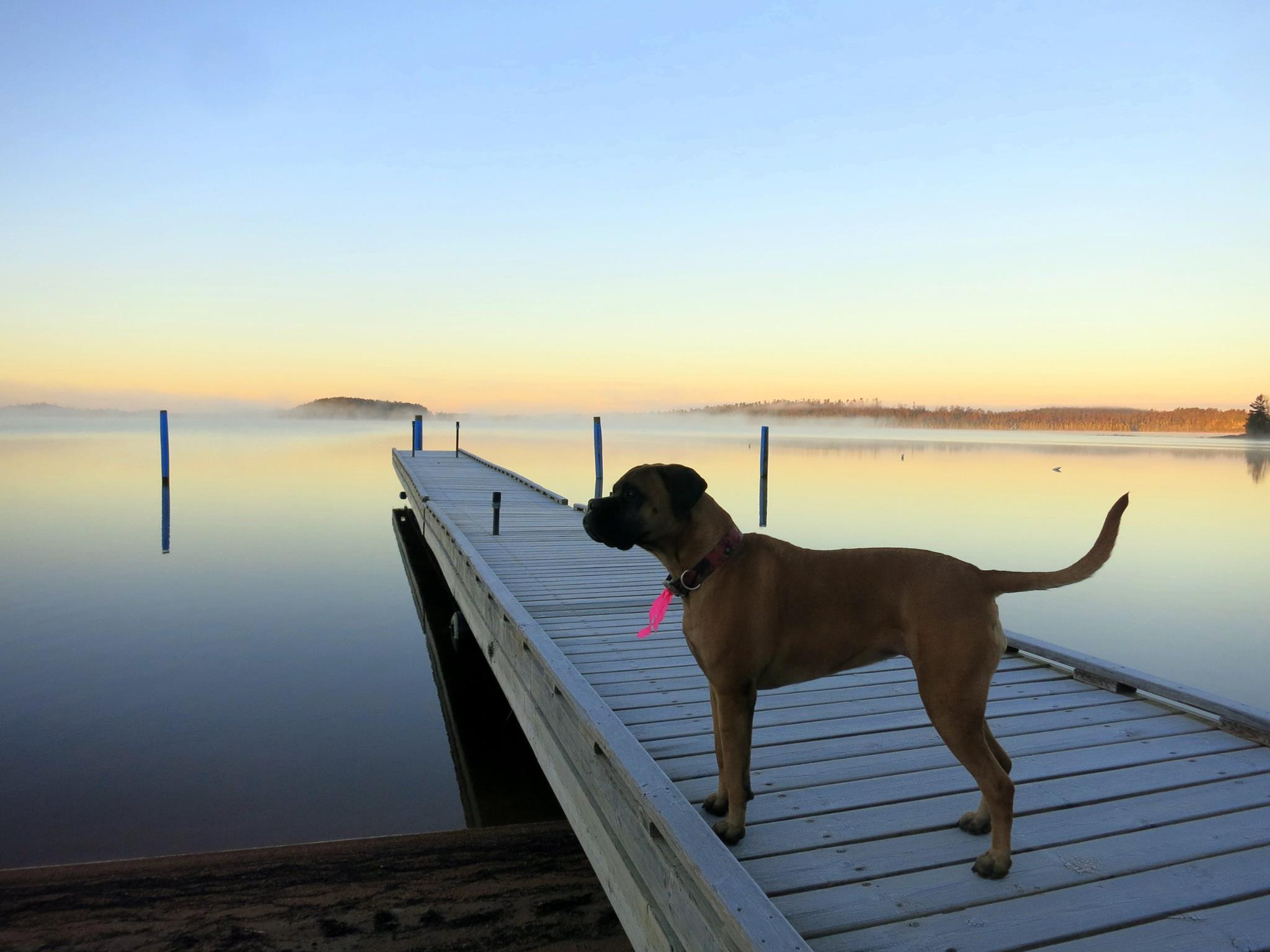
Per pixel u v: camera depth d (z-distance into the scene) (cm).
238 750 669
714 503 289
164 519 2006
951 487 2728
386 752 672
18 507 2166
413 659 943
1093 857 280
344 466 3791
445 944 371
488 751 679
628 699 441
